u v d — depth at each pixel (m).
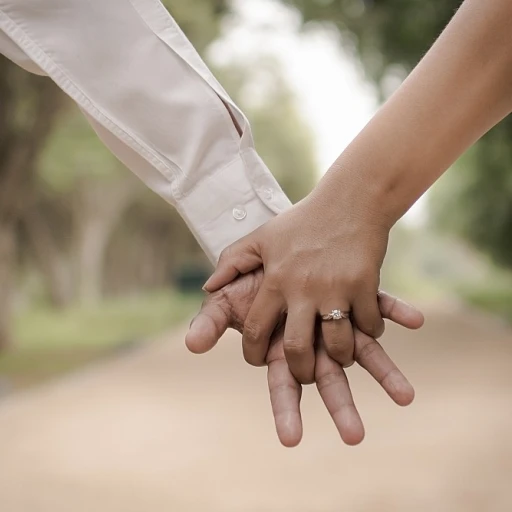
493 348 13.55
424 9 13.66
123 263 45.44
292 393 1.71
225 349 15.13
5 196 14.71
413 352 13.07
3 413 7.66
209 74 1.86
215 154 1.87
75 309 30.66
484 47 1.57
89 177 27.98
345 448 5.57
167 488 4.53
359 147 1.66
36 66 1.91
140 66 1.86
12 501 4.27
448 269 101.56
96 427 6.70
